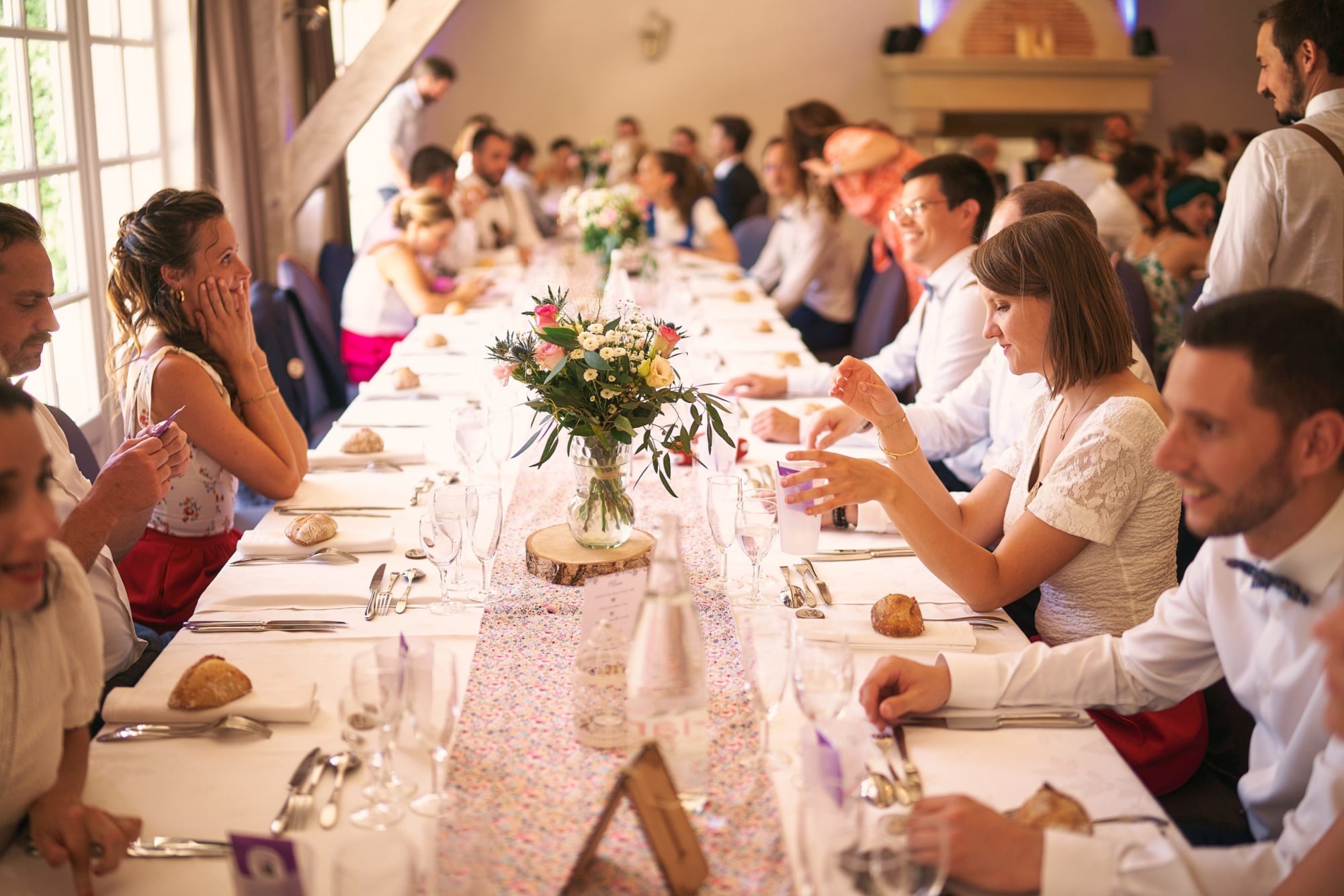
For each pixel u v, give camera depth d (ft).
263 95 16.85
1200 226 15.29
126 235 7.12
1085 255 5.81
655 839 3.43
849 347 17.63
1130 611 5.65
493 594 5.73
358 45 25.17
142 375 7.04
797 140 17.92
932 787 4.12
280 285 13.74
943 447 8.62
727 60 31.17
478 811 3.89
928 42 31.35
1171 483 5.56
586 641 4.55
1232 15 32.17
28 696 3.70
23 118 10.61
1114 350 5.83
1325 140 8.55
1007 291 5.93
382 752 3.96
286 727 4.45
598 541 5.97
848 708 4.62
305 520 6.30
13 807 3.77
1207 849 3.68
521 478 7.80
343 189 22.11
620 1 30.55
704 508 7.13
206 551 7.33
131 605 7.16
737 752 4.29
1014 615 7.11
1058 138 27.96
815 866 3.15
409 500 7.23
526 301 13.62
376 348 14.80
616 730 4.33
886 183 15.72
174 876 3.59
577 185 28.25
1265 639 4.19
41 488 3.51
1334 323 3.57
